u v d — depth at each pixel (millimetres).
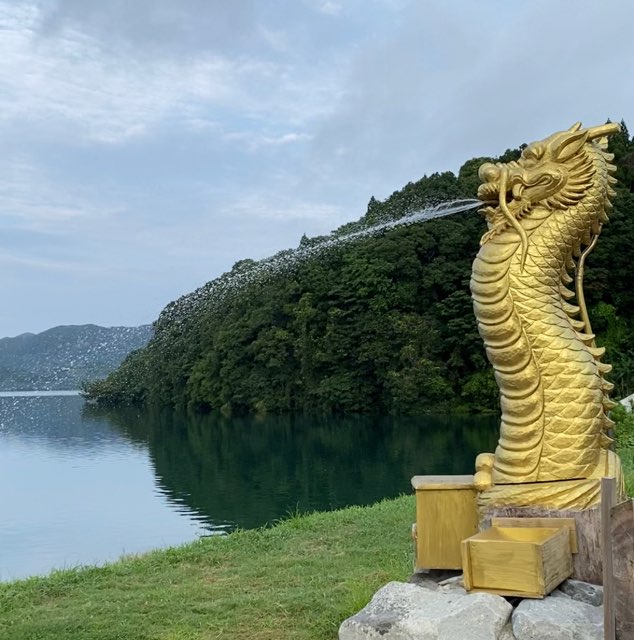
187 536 13125
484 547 3541
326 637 4695
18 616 5684
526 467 3926
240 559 7348
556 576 3525
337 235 42062
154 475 22594
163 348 52438
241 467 23812
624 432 12789
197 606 5578
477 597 3408
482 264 4152
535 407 3955
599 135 4199
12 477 23000
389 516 9141
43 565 11000
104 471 24203
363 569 6488
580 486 3816
